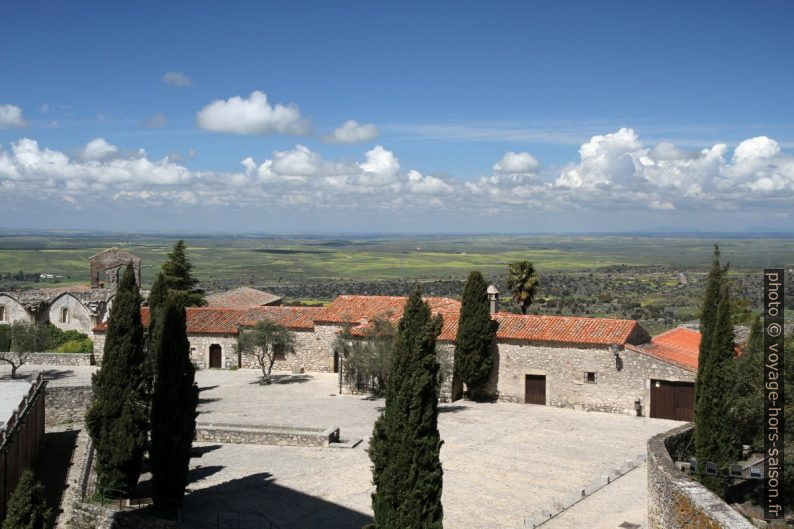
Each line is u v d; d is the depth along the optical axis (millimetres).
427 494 20984
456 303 53781
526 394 43594
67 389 42062
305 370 53844
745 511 23984
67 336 66188
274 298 82125
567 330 43125
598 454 33062
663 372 39781
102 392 28516
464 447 34156
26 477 22969
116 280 71250
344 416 40812
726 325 25016
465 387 45156
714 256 27625
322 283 175750
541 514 24922
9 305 68250
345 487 28938
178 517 25406
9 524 22125
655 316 98438
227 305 72812
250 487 29047
